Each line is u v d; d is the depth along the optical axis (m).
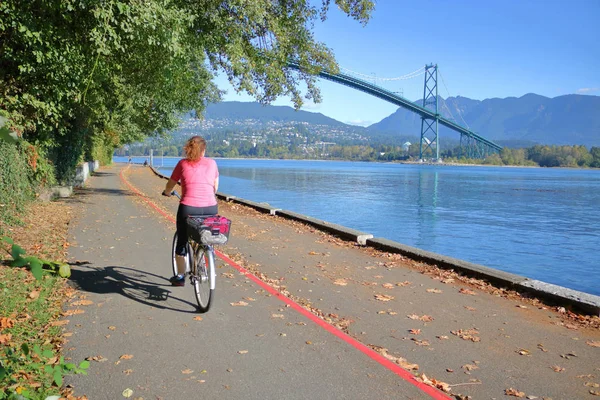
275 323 5.27
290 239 10.91
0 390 3.29
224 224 5.50
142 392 3.66
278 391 3.76
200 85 21.11
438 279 7.47
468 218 32.31
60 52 9.97
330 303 6.16
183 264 6.33
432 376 4.16
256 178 81.12
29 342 4.41
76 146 22.88
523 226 29.16
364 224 27.25
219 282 6.93
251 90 13.61
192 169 5.82
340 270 7.99
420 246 20.69
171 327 5.06
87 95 14.80
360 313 5.79
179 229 6.04
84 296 5.98
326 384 3.90
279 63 15.09
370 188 61.34
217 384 3.84
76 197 19.45
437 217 32.09
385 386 3.89
